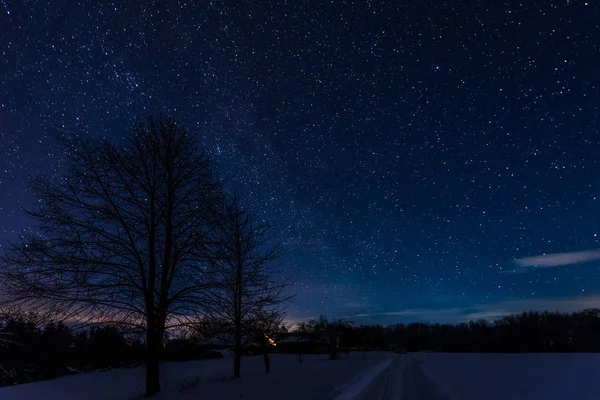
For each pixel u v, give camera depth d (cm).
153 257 1140
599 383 2042
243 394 1112
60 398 1432
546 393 1647
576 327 9138
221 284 1207
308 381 1509
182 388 1237
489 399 1442
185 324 1144
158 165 1202
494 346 9525
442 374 2691
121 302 1094
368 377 2106
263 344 1972
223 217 1241
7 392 1627
